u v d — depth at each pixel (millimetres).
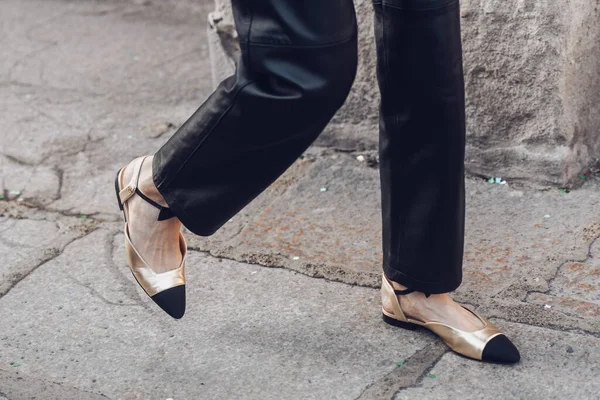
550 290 1954
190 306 1974
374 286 2010
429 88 1530
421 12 1467
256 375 1726
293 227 2291
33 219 2412
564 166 2355
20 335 1899
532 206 2312
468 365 1720
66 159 2744
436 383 1675
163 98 3176
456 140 1582
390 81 1563
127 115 3045
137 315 1951
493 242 2156
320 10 1352
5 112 3084
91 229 2344
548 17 2213
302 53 1371
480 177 2482
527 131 2367
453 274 1706
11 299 2037
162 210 1626
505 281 1997
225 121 1455
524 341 1784
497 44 2301
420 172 1614
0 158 2762
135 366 1776
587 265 2033
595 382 1649
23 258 2213
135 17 4031
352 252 2158
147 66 3479
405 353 1767
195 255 2186
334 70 1398
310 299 1976
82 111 3082
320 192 2465
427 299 1772
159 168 1553
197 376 1734
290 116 1420
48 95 3223
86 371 1770
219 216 1567
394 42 1521
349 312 1918
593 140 2455
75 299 2025
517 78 2316
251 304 1970
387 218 1710
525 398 1617
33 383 1737
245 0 1383
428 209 1635
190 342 1843
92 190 2555
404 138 1600
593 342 1767
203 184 1532
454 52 1517
